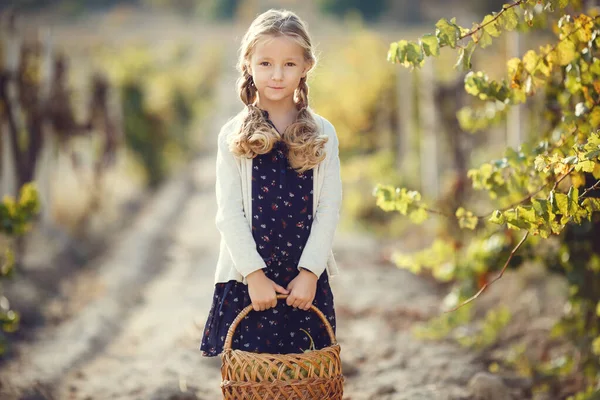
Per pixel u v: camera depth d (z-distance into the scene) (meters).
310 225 3.13
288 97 3.16
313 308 3.06
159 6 98.69
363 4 84.38
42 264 8.54
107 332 6.71
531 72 3.54
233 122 3.18
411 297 7.59
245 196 3.11
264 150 3.03
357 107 13.95
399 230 11.25
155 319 7.03
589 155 2.93
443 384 4.88
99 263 9.71
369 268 9.01
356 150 14.29
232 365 2.91
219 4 94.00
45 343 6.24
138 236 11.63
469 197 8.76
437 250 5.08
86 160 15.12
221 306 3.16
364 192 12.67
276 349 3.12
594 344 4.21
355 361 5.55
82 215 11.47
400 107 13.26
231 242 3.03
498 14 3.17
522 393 4.79
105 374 5.36
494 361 5.43
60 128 10.11
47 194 9.84
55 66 10.03
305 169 3.08
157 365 5.38
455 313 5.59
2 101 8.82
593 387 4.31
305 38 3.06
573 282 4.49
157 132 17.47
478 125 4.98
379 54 14.85
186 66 40.22
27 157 9.18
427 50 3.20
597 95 3.52
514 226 3.03
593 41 3.41
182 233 12.38
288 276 3.10
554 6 3.21
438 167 10.89
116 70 16.20
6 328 4.93
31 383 4.95
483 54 9.36
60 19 71.31
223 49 57.09
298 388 2.84
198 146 26.31
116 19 80.19
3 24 9.04
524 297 6.53
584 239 4.34
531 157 3.81
